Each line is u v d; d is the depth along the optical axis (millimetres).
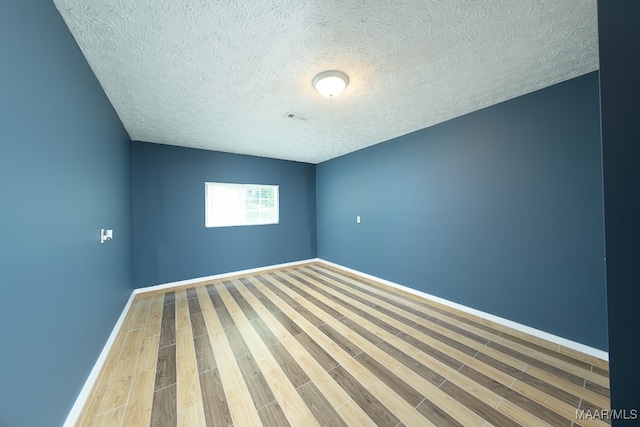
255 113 2426
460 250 2609
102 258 1853
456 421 1277
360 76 1790
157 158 3408
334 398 1437
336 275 4129
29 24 954
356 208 4059
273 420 1289
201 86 1888
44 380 1029
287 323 2391
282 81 1838
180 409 1363
